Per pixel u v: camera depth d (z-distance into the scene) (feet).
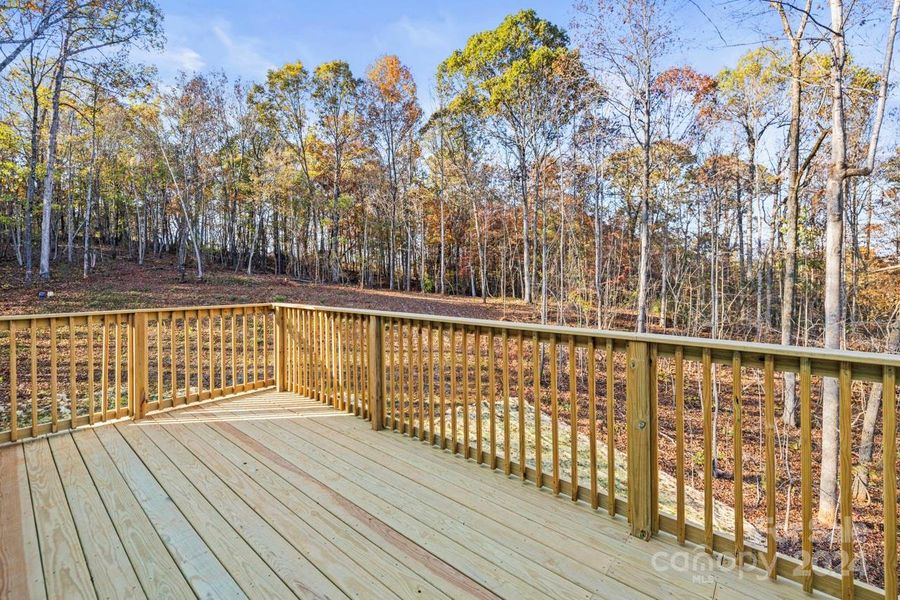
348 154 82.89
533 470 8.84
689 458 26.45
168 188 68.95
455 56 69.21
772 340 37.63
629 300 48.83
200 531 6.85
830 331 21.98
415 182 85.10
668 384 35.27
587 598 5.44
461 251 92.94
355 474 8.89
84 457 9.68
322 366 14.05
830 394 21.09
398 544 6.55
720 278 47.80
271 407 13.58
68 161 55.67
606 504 7.60
